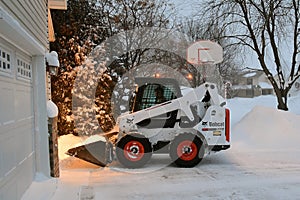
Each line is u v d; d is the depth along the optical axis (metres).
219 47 10.65
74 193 4.41
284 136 8.42
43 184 4.41
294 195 4.52
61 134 9.20
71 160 6.64
